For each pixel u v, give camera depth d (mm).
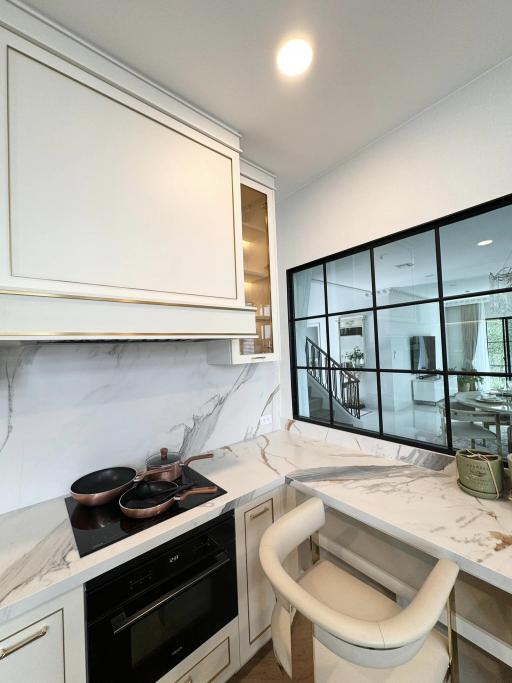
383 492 1189
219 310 1275
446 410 1373
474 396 1291
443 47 1048
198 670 1058
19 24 865
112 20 919
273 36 987
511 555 819
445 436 1388
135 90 1090
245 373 1918
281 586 736
